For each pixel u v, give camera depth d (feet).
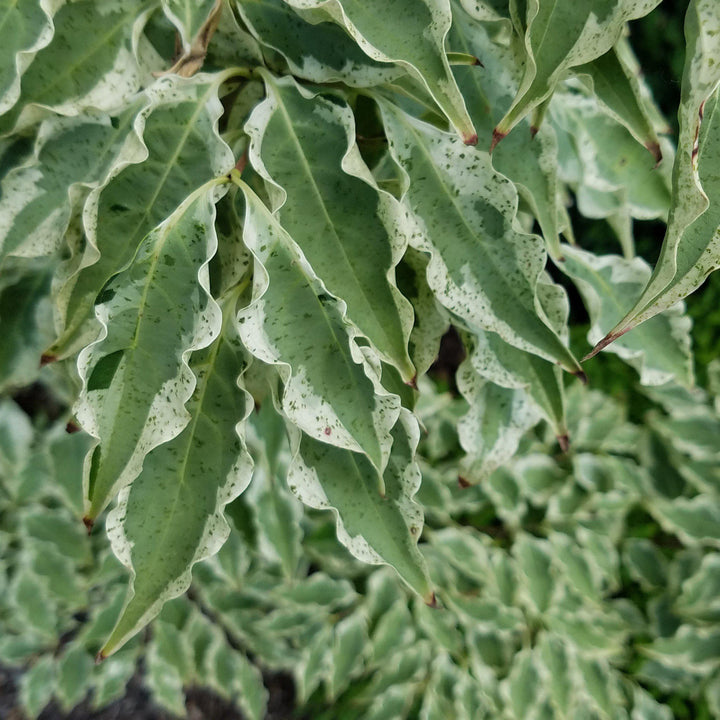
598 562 1.95
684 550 2.02
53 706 1.83
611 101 0.75
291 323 0.69
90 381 0.66
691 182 0.61
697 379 2.20
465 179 0.76
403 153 0.76
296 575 1.86
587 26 0.65
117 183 0.72
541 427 2.12
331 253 0.72
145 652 1.88
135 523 0.72
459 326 0.85
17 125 0.76
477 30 0.82
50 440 1.69
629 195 1.03
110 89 0.77
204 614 1.93
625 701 1.84
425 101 0.79
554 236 0.86
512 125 0.66
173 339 0.67
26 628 1.71
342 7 0.66
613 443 2.11
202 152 0.73
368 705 1.82
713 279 2.21
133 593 0.71
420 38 0.67
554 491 2.04
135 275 0.67
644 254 2.43
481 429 0.94
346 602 1.86
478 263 0.77
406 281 0.86
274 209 0.70
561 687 1.73
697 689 1.86
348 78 0.76
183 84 0.72
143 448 0.67
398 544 0.73
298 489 0.74
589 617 1.88
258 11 0.76
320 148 0.73
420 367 0.87
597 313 1.00
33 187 0.78
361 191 0.72
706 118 0.64
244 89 0.80
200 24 0.74
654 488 2.06
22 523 1.74
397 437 0.74
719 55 0.61
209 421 0.74
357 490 0.74
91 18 0.76
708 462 2.07
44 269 0.93
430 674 1.82
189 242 0.68
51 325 0.93
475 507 2.00
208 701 1.95
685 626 1.87
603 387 2.23
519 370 0.85
